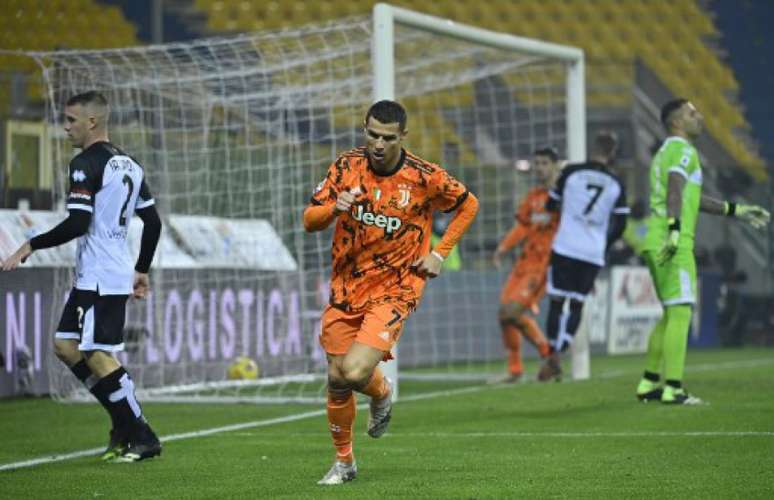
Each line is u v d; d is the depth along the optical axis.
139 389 39.59
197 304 42.41
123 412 23.42
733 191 72.94
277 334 46.03
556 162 42.47
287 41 44.31
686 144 32.62
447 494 18.77
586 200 39.19
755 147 84.81
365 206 19.97
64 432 28.98
